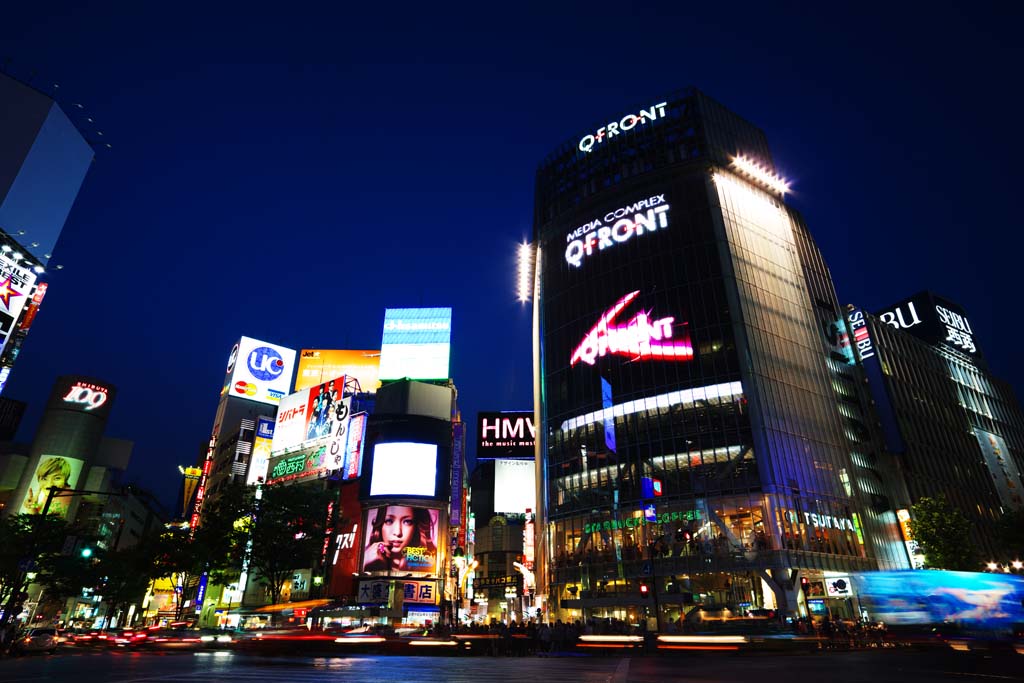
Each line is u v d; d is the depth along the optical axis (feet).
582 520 222.69
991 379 371.76
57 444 424.87
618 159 284.20
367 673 65.77
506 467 370.53
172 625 166.50
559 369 255.91
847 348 268.21
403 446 247.29
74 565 237.25
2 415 485.56
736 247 245.04
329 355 419.74
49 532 227.61
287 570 228.22
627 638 120.67
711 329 228.22
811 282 268.62
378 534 234.58
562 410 247.29
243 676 60.08
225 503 231.91
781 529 191.11
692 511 201.98
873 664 74.59
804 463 212.84
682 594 185.57
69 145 207.10
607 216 271.08
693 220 251.60
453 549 250.37
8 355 201.05
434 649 117.39
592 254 267.39
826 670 66.44
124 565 267.18
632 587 200.03
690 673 65.26
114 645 146.72
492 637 118.32
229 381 404.98
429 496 241.76
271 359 418.31
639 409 226.38
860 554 209.56
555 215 290.97
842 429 239.50
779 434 211.00
